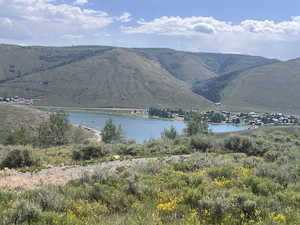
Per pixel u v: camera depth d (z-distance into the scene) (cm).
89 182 886
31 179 1212
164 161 1642
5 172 1427
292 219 595
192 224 562
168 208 652
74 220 566
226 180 924
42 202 641
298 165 1162
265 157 1705
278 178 946
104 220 589
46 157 1934
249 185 845
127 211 668
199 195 709
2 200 656
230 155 1859
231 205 634
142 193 782
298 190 828
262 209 625
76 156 2077
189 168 1262
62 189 768
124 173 1017
